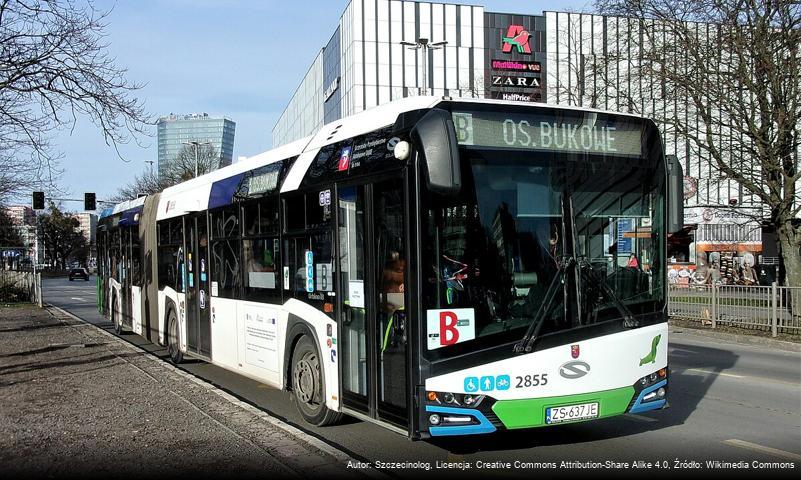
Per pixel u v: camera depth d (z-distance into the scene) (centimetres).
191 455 629
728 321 1805
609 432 747
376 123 635
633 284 623
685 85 1822
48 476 569
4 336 1669
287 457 621
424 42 3281
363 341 647
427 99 586
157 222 1375
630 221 628
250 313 911
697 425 780
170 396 902
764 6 1725
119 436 696
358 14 6469
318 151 747
